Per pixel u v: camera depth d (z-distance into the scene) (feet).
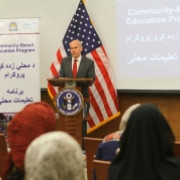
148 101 21.68
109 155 9.21
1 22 21.63
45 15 22.95
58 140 4.64
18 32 21.50
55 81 17.11
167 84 21.26
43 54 23.00
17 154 6.99
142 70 21.59
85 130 18.58
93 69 20.40
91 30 22.07
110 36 22.03
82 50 22.20
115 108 21.90
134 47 21.67
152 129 6.56
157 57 21.33
